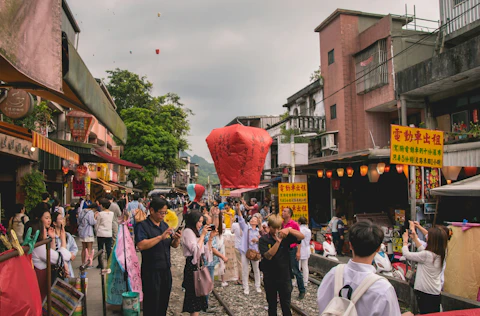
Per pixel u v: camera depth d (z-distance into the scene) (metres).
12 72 3.89
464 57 12.63
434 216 10.16
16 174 10.45
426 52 19.53
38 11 3.18
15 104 6.65
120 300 6.21
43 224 4.59
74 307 4.54
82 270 4.99
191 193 8.80
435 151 7.15
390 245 11.72
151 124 31.44
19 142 9.27
